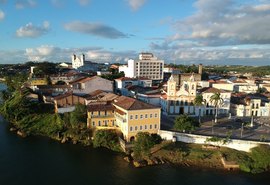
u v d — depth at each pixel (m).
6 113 137.00
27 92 158.75
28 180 76.06
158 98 145.88
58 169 83.06
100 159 90.25
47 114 130.75
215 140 94.19
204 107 137.25
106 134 100.38
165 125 113.56
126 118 97.81
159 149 93.25
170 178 77.25
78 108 113.62
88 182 75.00
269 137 99.81
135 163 85.19
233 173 80.81
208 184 74.31
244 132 106.38
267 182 76.25
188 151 91.75
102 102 118.94
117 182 75.06
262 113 142.88
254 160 85.44
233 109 143.12
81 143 104.56
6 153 95.06
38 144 104.56
